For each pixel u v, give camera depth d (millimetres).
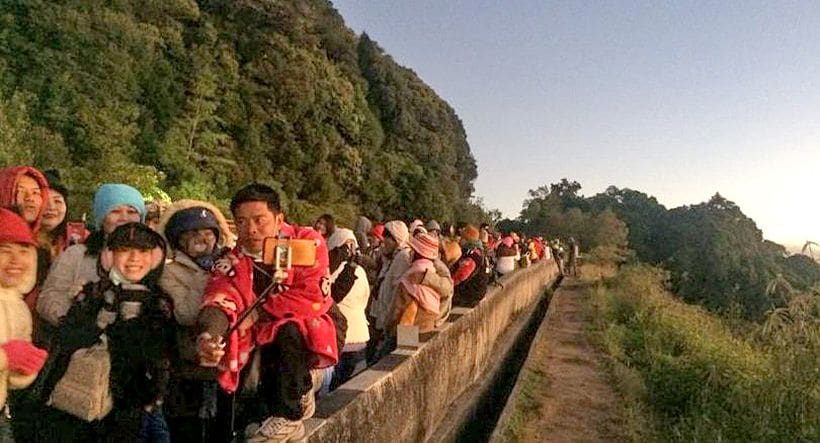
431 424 6629
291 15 53219
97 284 3076
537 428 8195
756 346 10562
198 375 3219
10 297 2758
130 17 39469
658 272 28922
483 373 9758
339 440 4012
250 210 3068
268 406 3221
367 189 56688
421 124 75938
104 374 2893
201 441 3445
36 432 2979
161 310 3084
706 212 77438
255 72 47312
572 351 13312
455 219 68500
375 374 5168
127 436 3016
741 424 7609
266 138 47000
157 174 30984
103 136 28312
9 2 29875
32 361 2643
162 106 37688
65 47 30422
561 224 72375
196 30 46094
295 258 3018
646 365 12039
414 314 6941
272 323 3088
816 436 6746
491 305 10883
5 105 23953
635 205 91688
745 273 35219
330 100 53531
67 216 4461
